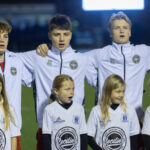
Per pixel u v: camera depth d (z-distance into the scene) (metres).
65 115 13.09
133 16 68.56
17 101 14.06
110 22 15.02
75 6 75.50
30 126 21.98
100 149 13.02
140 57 15.01
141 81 15.02
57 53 14.50
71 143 13.07
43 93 14.49
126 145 13.38
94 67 15.15
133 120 13.56
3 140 12.23
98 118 13.33
